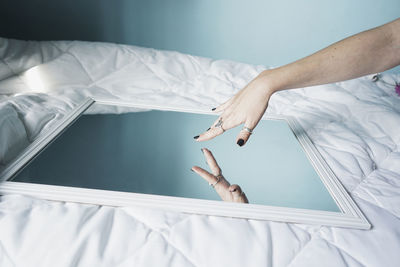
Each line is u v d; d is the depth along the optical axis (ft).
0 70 2.46
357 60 1.86
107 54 3.00
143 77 2.86
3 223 1.24
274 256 1.28
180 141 1.98
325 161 1.98
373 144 2.19
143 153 1.81
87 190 1.47
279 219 1.46
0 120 1.70
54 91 2.46
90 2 3.84
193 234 1.33
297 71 1.86
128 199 1.45
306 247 1.34
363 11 4.19
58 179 1.53
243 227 1.39
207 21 4.10
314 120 2.47
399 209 1.63
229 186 1.63
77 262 1.15
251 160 1.89
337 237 1.42
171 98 2.59
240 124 2.02
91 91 2.56
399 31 1.87
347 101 2.77
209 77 2.97
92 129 2.00
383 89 3.15
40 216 1.30
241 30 4.21
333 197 1.66
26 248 1.16
